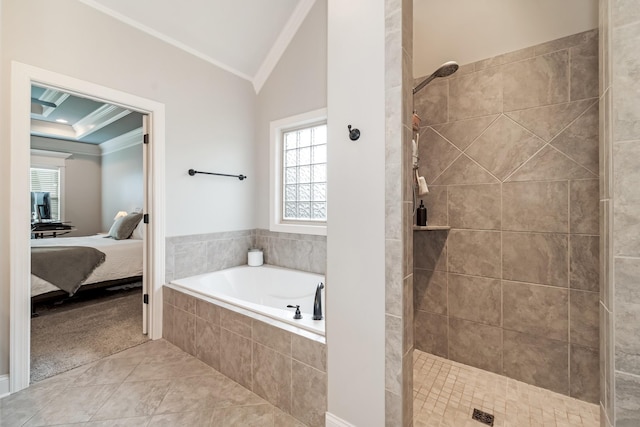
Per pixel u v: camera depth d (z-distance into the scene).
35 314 2.99
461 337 2.05
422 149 2.17
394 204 1.17
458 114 2.02
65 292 3.15
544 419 1.51
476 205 1.97
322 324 1.59
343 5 1.30
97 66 2.08
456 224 2.05
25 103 1.76
